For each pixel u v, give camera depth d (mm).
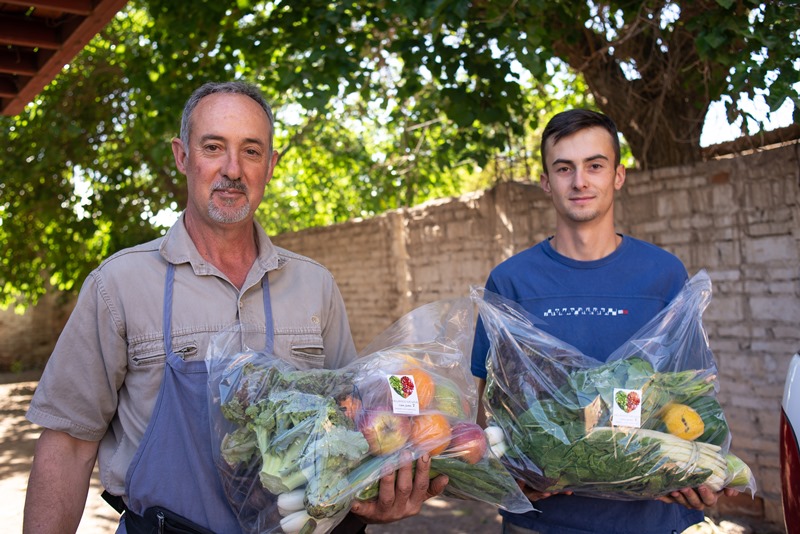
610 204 2305
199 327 1864
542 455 1901
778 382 3980
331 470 1595
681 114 4934
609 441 1854
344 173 11336
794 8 3496
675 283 2299
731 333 4215
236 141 1880
